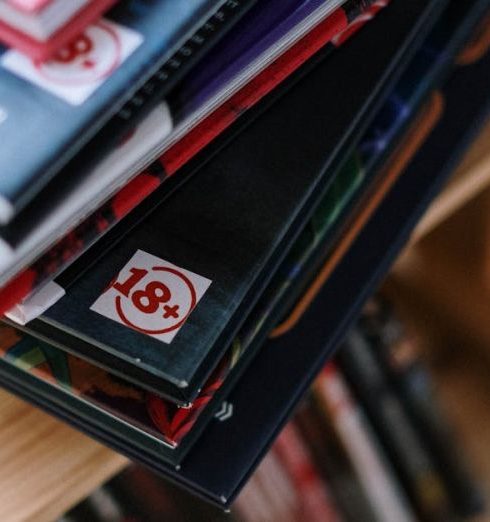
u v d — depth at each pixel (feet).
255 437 1.39
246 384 1.46
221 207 1.24
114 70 0.98
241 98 1.19
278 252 1.27
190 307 1.16
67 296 1.15
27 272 1.05
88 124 0.95
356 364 2.24
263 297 1.31
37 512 1.31
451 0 1.64
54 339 1.16
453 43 1.62
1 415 1.40
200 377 1.14
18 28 0.94
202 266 1.19
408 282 2.80
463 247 2.50
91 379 1.25
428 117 1.73
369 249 1.63
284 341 1.52
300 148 1.30
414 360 2.37
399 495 2.40
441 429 2.43
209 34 1.05
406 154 1.70
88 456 1.36
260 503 2.11
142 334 1.13
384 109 1.54
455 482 2.48
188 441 1.29
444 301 2.74
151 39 1.00
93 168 0.97
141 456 1.33
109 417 1.28
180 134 1.09
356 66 1.36
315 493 2.22
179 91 1.05
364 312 2.27
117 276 1.17
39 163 0.93
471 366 2.91
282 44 1.16
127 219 1.20
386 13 1.40
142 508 1.91
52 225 0.97
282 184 1.27
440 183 1.68
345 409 2.23
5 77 0.99
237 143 1.30
